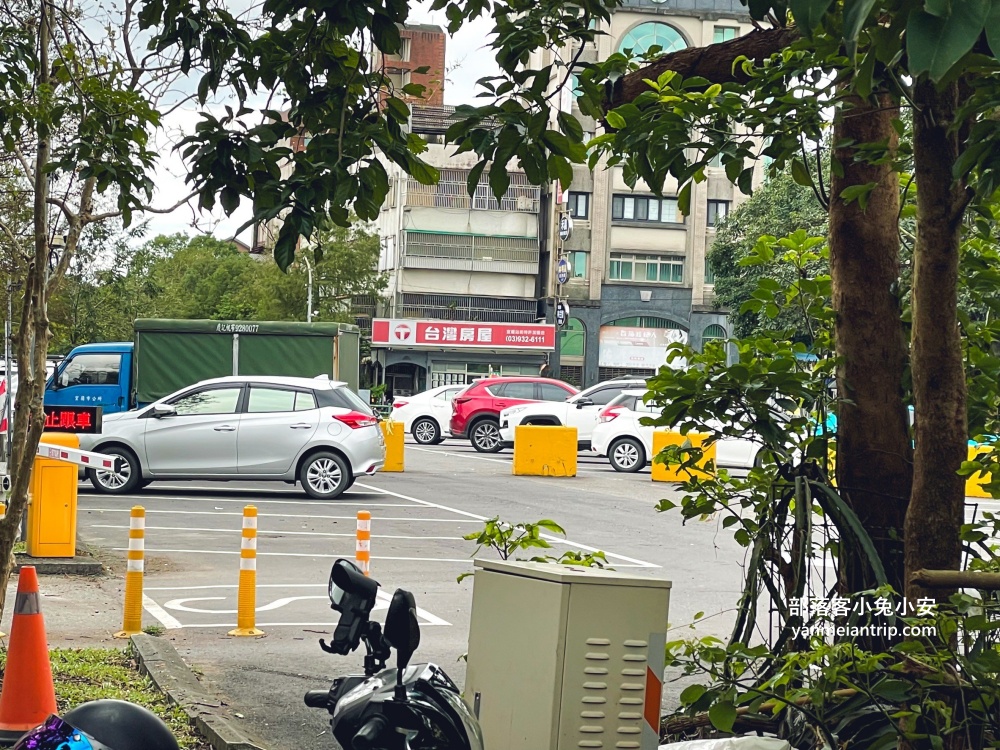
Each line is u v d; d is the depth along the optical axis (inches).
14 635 263.0
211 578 503.8
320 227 181.8
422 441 1569.9
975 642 165.0
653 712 151.2
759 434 208.4
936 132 165.2
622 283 2711.6
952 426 170.9
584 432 1316.4
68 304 1391.5
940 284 168.9
